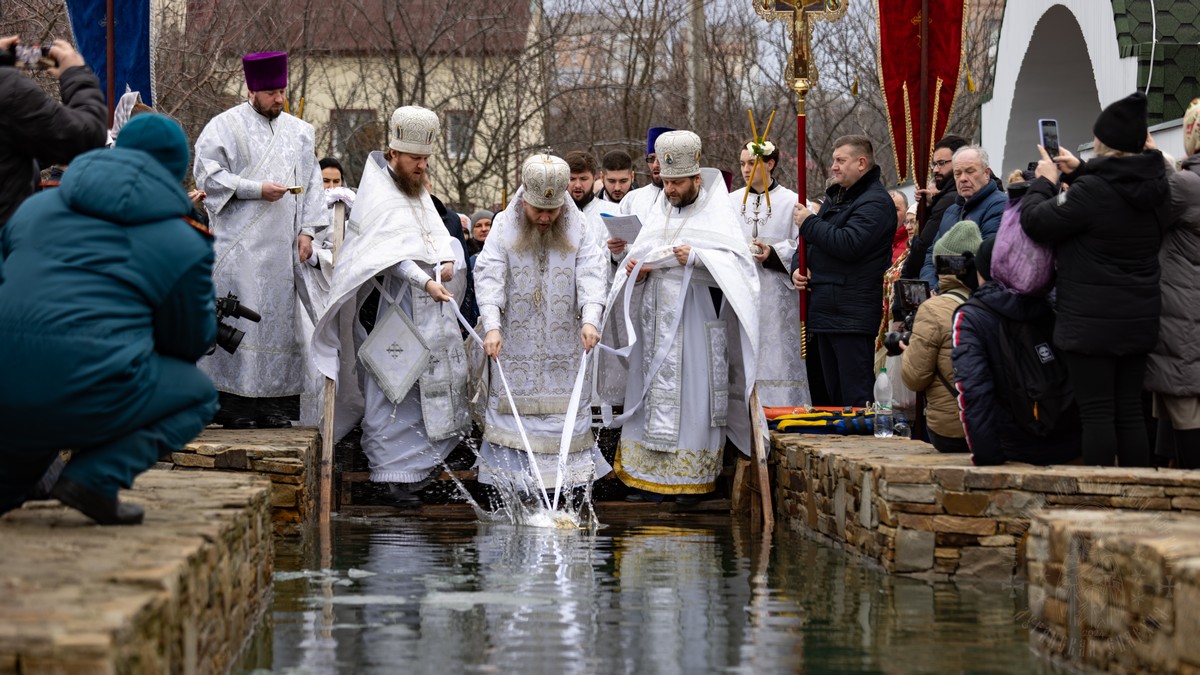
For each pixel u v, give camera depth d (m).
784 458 9.23
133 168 4.65
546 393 9.45
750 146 10.62
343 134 22.25
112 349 4.48
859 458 7.28
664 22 23.53
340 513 9.45
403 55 22.67
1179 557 3.99
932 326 7.40
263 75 9.57
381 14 22.81
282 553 7.30
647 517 9.43
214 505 5.17
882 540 6.78
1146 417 7.48
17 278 4.50
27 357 4.43
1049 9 14.49
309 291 9.79
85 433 4.52
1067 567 4.77
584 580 6.45
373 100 22.61
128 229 4.61
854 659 4.79
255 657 4.77
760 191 10.85
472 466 10.07
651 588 6.23
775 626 5.37
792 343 10.59
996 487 6.46
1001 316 6.78
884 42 9.80
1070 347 6.47
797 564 7.00
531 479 9.34
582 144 22.98
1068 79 15.42
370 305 9.84
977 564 6.49
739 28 24.12
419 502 9.59
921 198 9.37
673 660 4.75
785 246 10.55
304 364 9.84
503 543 7.81
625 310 9.29
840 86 24.08
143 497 5.42
